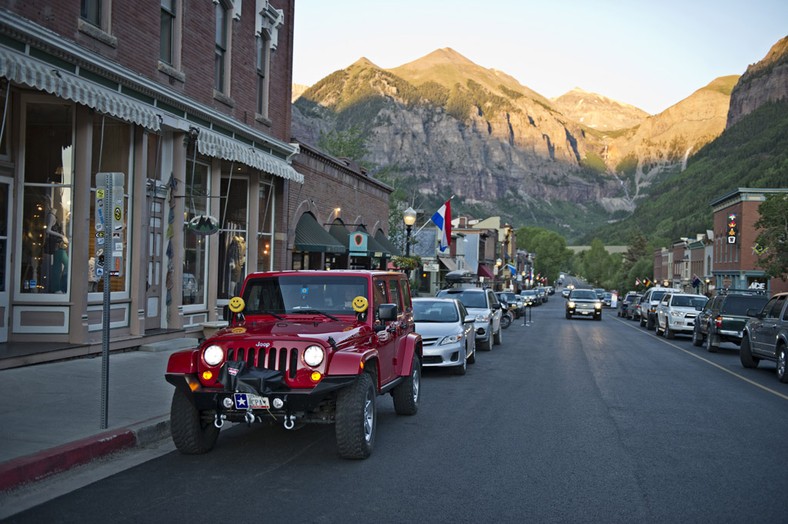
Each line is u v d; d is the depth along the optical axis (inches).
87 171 508.1
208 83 692.7
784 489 266.4
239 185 813.2
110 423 327.6
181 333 647.1
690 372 665.6
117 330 565.6
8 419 325.4
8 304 498.6
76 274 507.5
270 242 870.4
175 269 647.1
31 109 507.8
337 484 265.0
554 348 903.7
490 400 473.7
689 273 3467.0
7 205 491.8
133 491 251.1
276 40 855.1
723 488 266.5
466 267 2726.4
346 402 297.9
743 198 2407.7
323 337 298.0
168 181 635.5
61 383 417.4
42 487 253.9
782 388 562.6
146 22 580.7
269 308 350.9
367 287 349.4
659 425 391.5
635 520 228.5
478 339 831.7
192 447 302.4
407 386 404.2
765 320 667.4
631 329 1448.1
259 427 370.6
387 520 224.1
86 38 504.7
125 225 576.1
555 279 6820.9
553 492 258.4
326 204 1042.1
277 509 233.3
